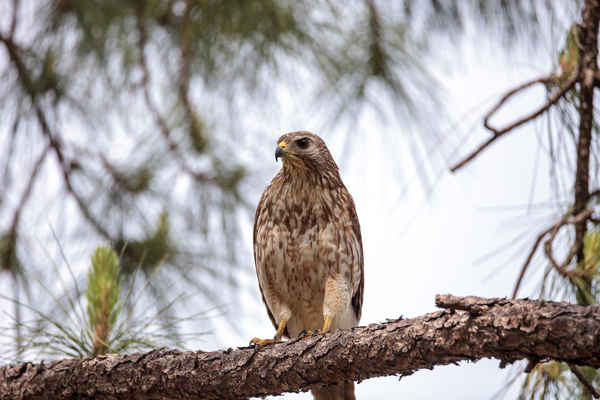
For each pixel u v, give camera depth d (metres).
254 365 5.73
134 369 6.00
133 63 10.34
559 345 4.15
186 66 9.88
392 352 5.03
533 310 4.27
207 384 5.84
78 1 10.11
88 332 6.27
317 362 5.48
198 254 9.88
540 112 6.61
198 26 9.41
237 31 9.35
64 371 6.16
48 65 9.95
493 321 4.41
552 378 6.00
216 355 5.90
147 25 10.30
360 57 9.12
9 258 9.21
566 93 6.66
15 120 9.91
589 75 6.43
